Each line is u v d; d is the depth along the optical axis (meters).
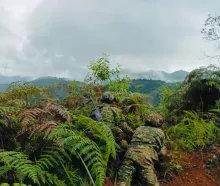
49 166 3.67
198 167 5.57
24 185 3.06
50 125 3.68
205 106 8.01
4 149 3.70
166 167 5.21
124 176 4.47
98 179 3.54
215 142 6.37
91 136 4.39
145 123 5.43
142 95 6.87
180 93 8.41
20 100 4.48
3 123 3.71
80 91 6.49
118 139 4.96
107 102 6.28
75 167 4.00
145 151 4.72
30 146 3.72
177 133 6.71
